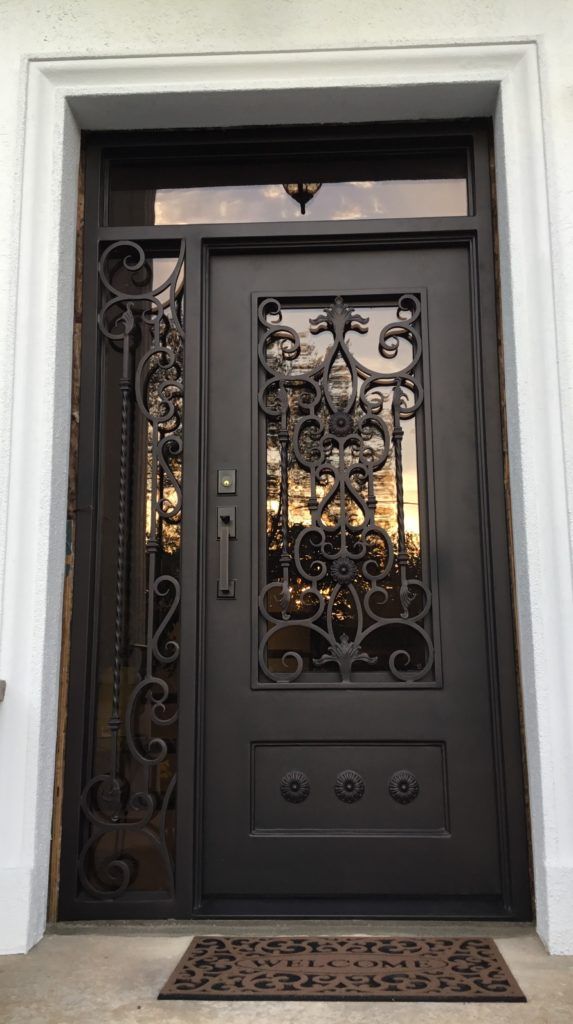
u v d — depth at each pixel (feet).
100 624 7.64
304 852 7.27
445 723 7.38
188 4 7.77
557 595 6.84
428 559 7.64
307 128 8.18
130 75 7.74
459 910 7.06
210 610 7.63
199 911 7.12
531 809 6.95
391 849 7.23
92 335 8.00
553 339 7.12
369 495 7.74
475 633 7.49
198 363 7.86
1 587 6.98
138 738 7.45
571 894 6.42
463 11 7.59
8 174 7.50
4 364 7.23
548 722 6.70
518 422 7.14
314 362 7.99
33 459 7.23
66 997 5.62
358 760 7.40
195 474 7.69
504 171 7.54
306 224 8.00
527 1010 5.36
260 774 7.42
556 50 7.48
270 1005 5.47
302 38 7.64
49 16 7.79
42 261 7.51
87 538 7.70
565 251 7.18
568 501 6.88
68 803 7.30
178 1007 5.46
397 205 8.23
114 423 7.95
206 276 8.11
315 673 7.54
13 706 6.91
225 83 7.68
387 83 7.59
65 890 7.18
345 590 7.64
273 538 7.76
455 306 8.00
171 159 8.34
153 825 7.30
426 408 7.83
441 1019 5.24
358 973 5.91
